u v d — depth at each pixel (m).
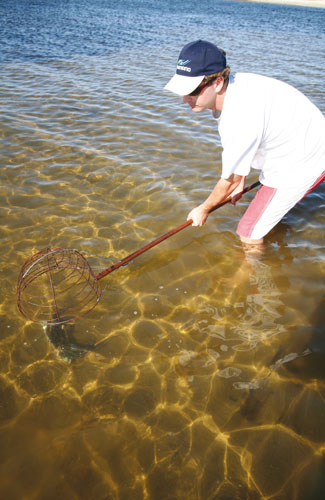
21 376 2.47
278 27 17.41
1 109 6.49
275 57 10.66
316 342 2.66
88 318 2.89
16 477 1.95
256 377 2.44
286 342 2.67
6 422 2.20
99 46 11.45
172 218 3.97
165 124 6.19
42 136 5.62
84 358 2.60
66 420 2.22
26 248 3.50
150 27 15.21
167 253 3.53
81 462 2.02
